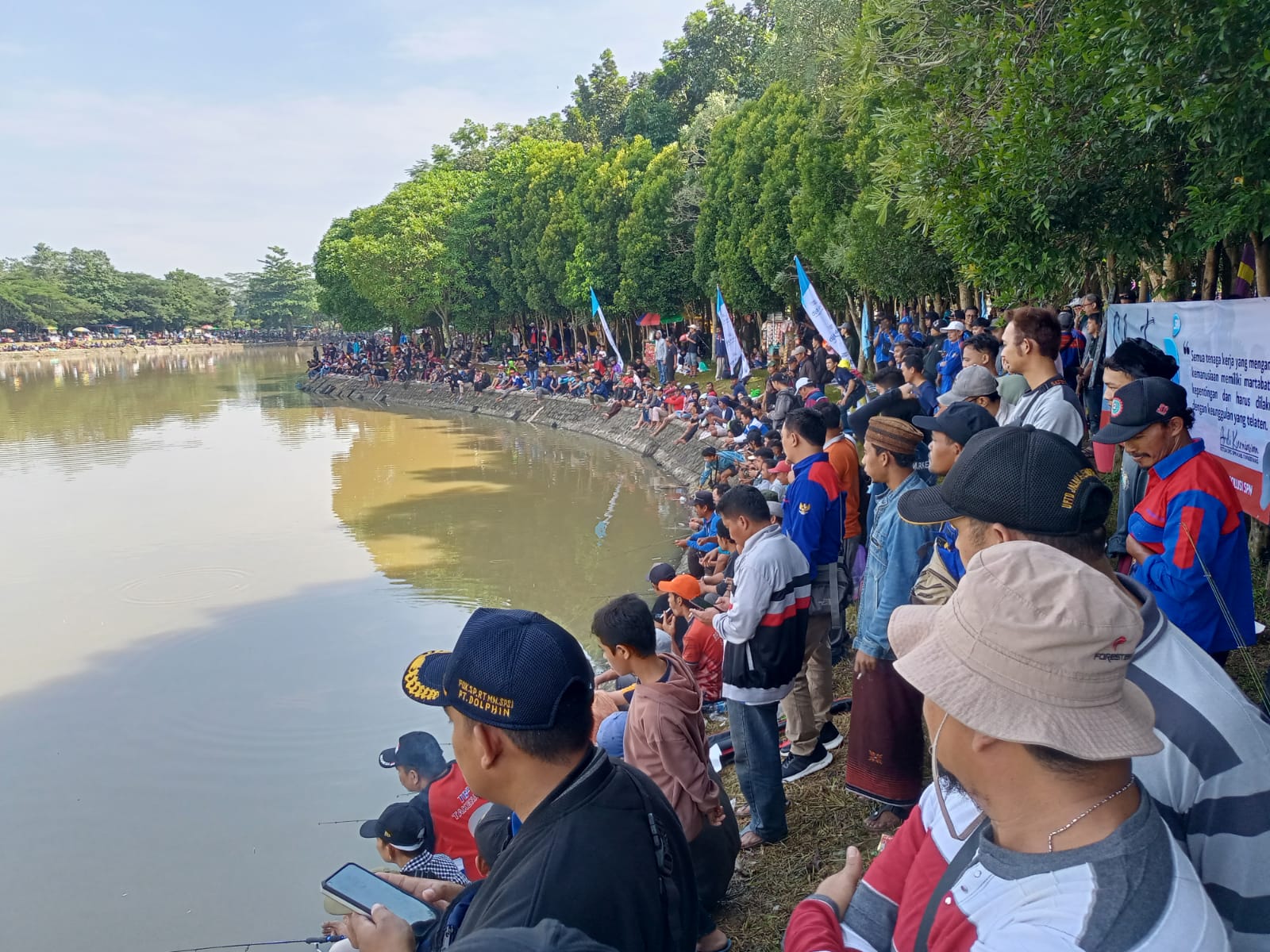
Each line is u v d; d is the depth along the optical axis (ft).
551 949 4.66
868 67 38.99
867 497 21.81
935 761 5.34
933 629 5.23
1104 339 28.96
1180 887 4.36
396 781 28.66
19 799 28.55
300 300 426.51
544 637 6.24
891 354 55.57
